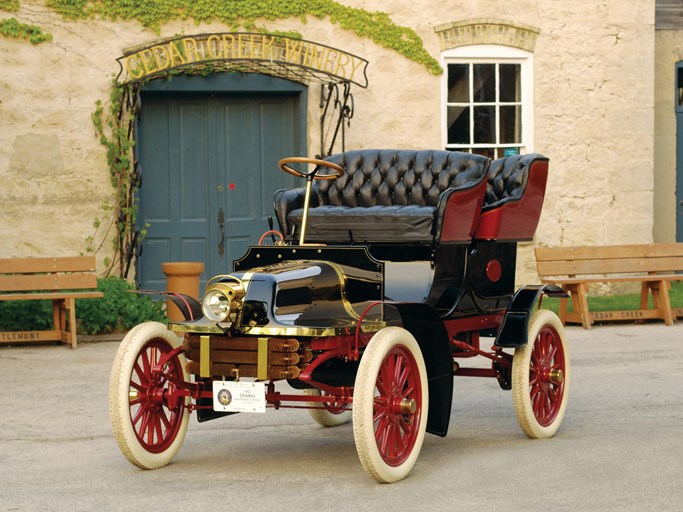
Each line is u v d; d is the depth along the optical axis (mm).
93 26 11336
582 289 10672
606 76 12906
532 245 12711
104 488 4832
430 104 12375
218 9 11648
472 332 6211
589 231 12914
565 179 12828
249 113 12156
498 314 6246
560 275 10883
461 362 8633
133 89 11328
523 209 6152
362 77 12188
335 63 12070
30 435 6066
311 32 11992
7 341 9453
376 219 5801
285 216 6523
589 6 12805
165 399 5215
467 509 4406
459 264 5762
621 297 12672
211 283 5008
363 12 12109
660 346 9391
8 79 11148
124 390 5008
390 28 12203
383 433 4910
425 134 12391
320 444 5867
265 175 12227
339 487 4820
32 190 11227
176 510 4434
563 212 12828
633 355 8883
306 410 6949
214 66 11617
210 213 12070
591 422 6328
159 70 11133
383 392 4941
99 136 11375
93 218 11383
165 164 11945
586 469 5094
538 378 6000
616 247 11016
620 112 12961
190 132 12000
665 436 5840
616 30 12898
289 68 11859
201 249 12070
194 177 12031
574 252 10852
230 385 4863
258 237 12211
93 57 11344
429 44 12344
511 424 6367
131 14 11383
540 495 4621
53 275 9750
